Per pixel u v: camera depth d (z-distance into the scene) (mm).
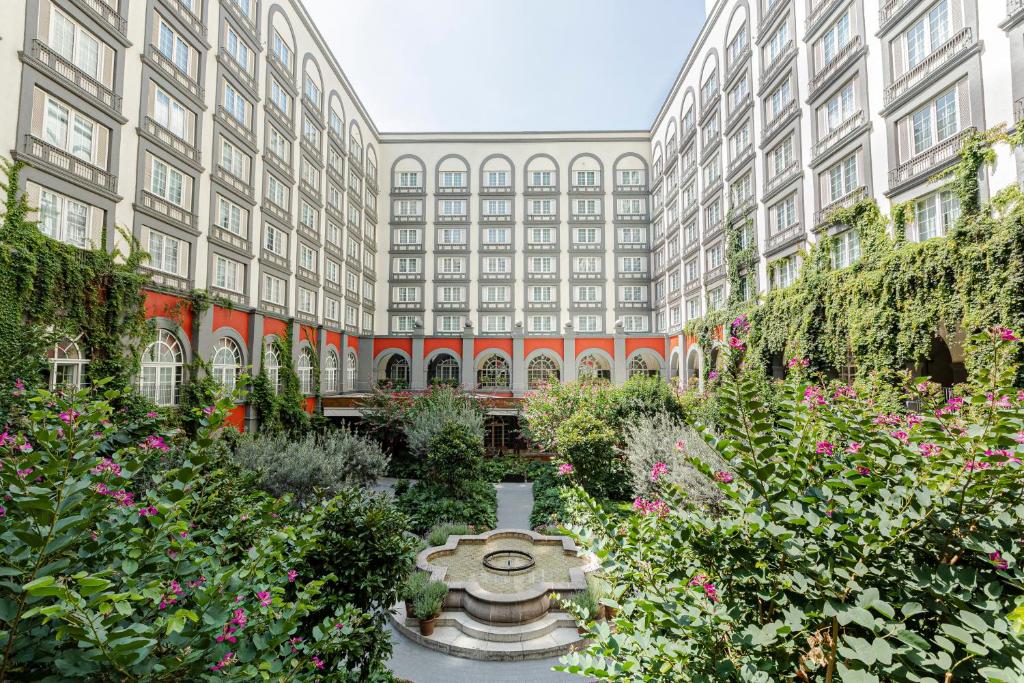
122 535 2602
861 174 14148
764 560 2496
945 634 2010
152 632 1927
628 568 2969
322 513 3883
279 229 21312
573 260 34938
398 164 35500
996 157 10266
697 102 26328
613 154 35500
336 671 4223
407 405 20016
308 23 23844
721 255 23453
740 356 2686
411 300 34656
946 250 10578
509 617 7527
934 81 11758
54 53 11148
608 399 14781
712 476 2691
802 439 2691
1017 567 2105
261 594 2674
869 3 14008
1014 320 9164
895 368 11898
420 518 12031
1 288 9656
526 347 31375
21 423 5777
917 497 2262
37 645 2086
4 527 2127
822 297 14859
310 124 24516
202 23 16375
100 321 12031
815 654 2227
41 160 10859
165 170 14828
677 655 2365
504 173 35469
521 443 22047
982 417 2561
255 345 18609
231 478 6434
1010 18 9992
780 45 18688
